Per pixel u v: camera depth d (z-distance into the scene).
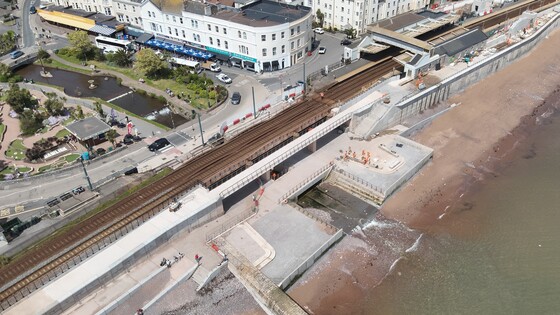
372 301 53.88
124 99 97.94
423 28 102.75
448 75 92.69
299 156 75.88
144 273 53.72
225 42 106.19
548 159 77.44
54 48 125.00
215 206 61.47
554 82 102.06
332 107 82.19
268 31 98.62
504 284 55.72
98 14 134.75
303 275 56.50
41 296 48.72
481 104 93.38
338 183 71.75
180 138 81.94
